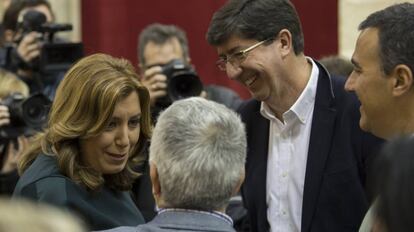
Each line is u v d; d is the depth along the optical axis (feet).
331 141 13.10
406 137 6.62
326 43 26.14
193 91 17.40
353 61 11.22
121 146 12.07
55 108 12.17
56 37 21.45
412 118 10.86
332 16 26.05
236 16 12.70
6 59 20.22
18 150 17.43
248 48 12.71
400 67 10.71
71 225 5.58
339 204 12.98
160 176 9.53
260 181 13.62
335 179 12.96
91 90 11.85
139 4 26.91
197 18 26.81
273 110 13.42
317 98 13.21
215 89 20.79
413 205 6.27
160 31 20.92
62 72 19.76
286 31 12.87
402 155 6.42
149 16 26.89
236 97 20.80
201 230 9.36
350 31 25.93
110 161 12.15
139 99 12.31
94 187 12.04
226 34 12.76
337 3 25.96
